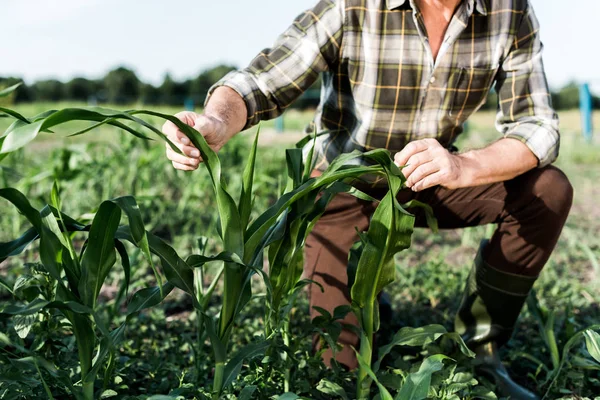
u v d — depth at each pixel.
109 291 3.23
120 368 1.87
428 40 1.95
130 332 2.46
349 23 1.95
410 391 1.43
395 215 1.57
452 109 2.06
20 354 1.84
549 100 2.02
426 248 4.42
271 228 1.64
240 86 1.87
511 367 2.36
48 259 1.38
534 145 1.88
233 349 2.31
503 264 2.05
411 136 2.09
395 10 1.93
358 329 1.84
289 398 1.35
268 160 6.67
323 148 2.23
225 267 1.50
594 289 3.23
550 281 3.30
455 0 1.90
